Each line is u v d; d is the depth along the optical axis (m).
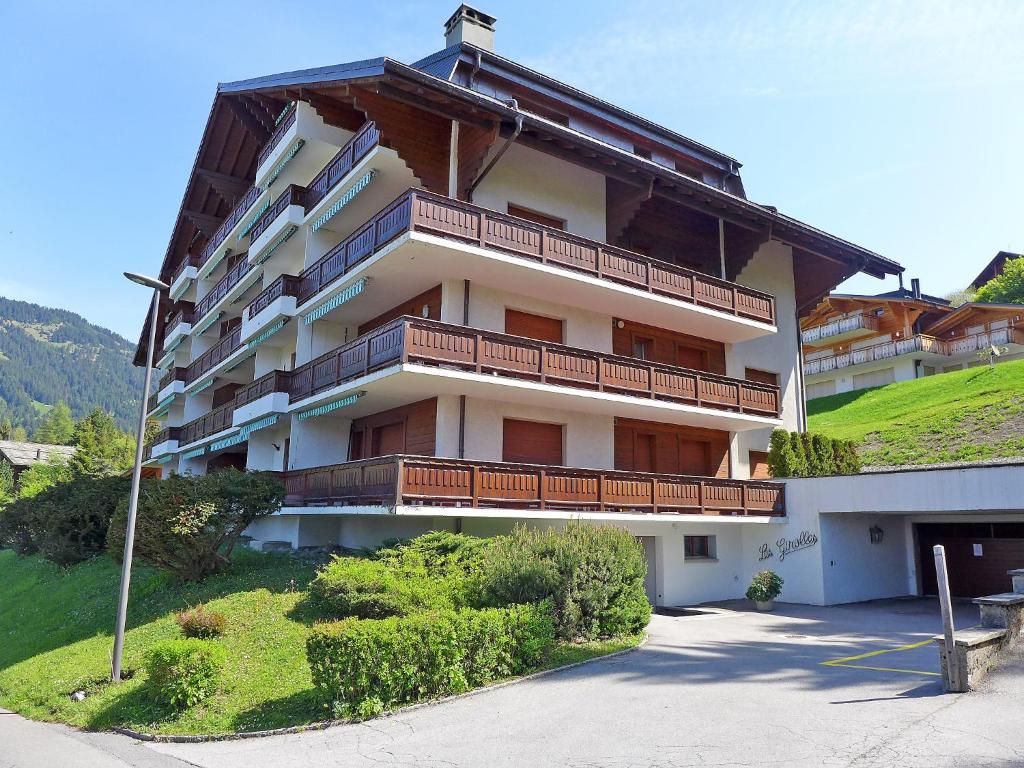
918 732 7.39
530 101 22.31
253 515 17.78
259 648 12.24
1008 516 20.39
